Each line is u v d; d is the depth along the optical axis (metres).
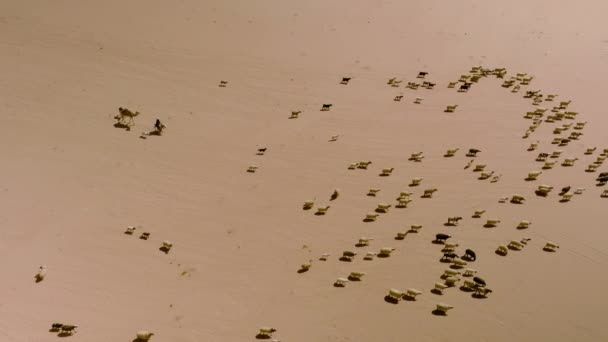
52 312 22.72
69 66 40.78
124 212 28.45
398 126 35.41
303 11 49.84
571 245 25.94
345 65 41.97
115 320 22.42
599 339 21.56
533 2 52.06
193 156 32.81
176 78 40.19
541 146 33.06
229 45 44.28
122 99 37.81
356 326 22.11
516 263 25.05
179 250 26.19
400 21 48.53
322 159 32.56
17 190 29.52
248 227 27.62
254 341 21.42
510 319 22.36
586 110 36.12
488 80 40.00
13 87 38.06
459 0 52.38
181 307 23.11
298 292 23.84
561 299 23.25
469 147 33.31
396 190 29.97
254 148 33.56
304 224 27.73
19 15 46.81
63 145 33.25
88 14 48.00
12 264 24.97
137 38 44.66
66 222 27.59
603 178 29.77
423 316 22.53
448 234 26.69
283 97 38.44
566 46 44.06
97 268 25.00
